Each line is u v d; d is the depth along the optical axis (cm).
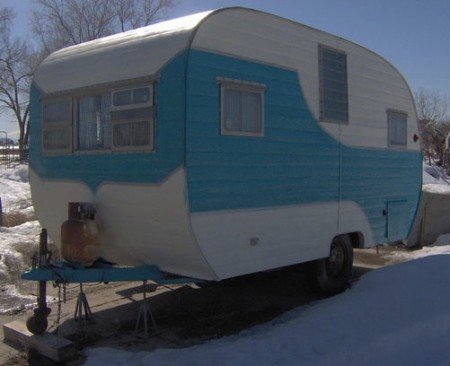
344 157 734
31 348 546
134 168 560
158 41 549
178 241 538
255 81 592
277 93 622
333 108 713
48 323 632
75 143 629
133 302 713
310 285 725
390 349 498
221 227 550
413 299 613
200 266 543
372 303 616
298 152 652
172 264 570
